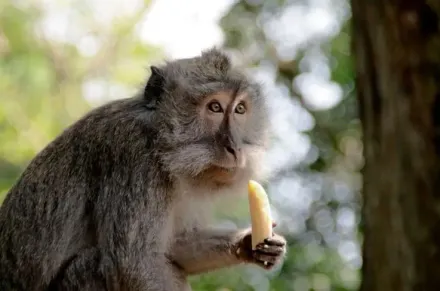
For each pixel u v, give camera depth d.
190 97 8.03
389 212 9.49
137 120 7.98
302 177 19.80
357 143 19.94
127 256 7.61
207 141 8.00
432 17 9.17
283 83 20.23
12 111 17.75
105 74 19.28
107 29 19.48
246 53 20.02
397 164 9.41
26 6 18.47
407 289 9.28
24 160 17.86
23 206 8.01
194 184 8.13
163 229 7.91
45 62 18.28
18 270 7.87
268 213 7.51
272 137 8.80
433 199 9.20
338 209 19.61
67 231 7.95
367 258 9.81
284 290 17.12
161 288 7.70
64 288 7.79
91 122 8.20
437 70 9.20
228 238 8.24
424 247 9.20
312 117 20.03
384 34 9.42
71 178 8.02
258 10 20.14
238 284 16.80
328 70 20.16
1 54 18.14
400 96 9.37
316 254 18.80
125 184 7.76
